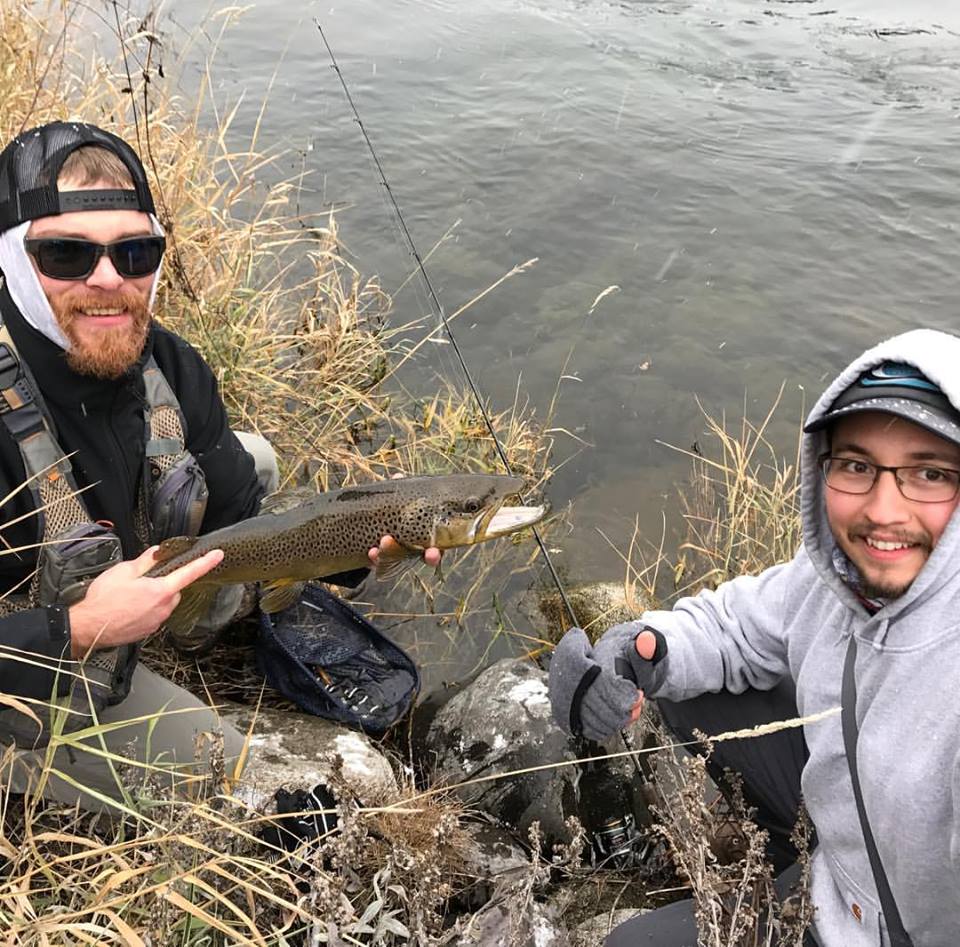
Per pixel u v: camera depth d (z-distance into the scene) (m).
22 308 1.14
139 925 1.00
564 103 3.90
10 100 2.14
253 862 0.98
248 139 3.38
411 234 2.98
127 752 1.19
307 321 2.40
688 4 5.21
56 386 1.16
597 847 1.39
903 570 0.94
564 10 5.02
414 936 1.02
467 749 1.52
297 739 1.46
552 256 2.93
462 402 2.33
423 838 1.27
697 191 3.31
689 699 1.28
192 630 1.55
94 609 1.11
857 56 4.55
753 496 2.04
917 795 0.92
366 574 1.50
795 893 1.08
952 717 0.90
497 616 1.87
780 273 2.89
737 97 4.07
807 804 1.08
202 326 2.05
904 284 2.86
